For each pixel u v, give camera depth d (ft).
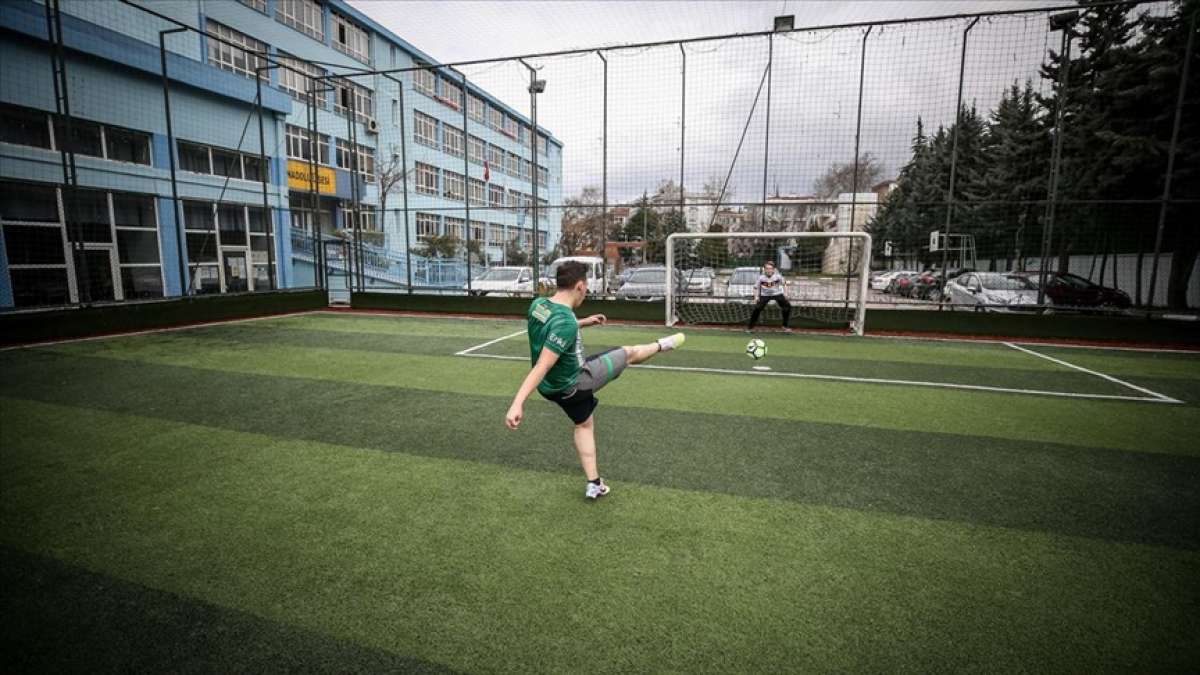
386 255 78.48
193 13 65.16
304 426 16.99
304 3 82.99
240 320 45.21
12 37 43.04
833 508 11.57
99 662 7.00
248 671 6.84
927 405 19.77
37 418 17.70
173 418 17.76
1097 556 9.73
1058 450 15.23
